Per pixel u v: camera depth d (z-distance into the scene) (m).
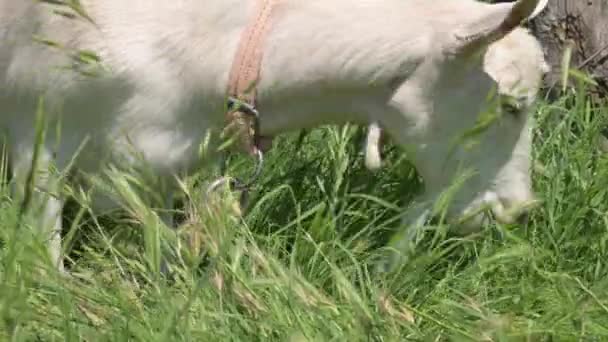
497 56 2.85
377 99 2.89
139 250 2.89
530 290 2.89
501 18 2.79
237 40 2.85
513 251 2.88
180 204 3.11
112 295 2.71
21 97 2.88
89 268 2.89
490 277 2.99
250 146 2.91
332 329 2.64
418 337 2.69
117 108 2.86
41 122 2.61
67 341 2.54
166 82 2.85
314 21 2.84
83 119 2.88
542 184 3.22
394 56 2.85
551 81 3.62
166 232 2.75
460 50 2.82
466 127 2.89
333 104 2.90
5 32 2.86
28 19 2.84
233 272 2.68
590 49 3.59
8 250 2.63
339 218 3.08
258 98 2.87
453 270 2.96
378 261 2.97
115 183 2.77
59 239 2.88
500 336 2.66
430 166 2.93
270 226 3.03
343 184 3.19
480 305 2.80
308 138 3.31
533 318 2.87
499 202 2.95
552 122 3.41
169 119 2.88
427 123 2.89
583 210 3.15
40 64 2.85
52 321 2.63
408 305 2.79
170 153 2.89
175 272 2.78
